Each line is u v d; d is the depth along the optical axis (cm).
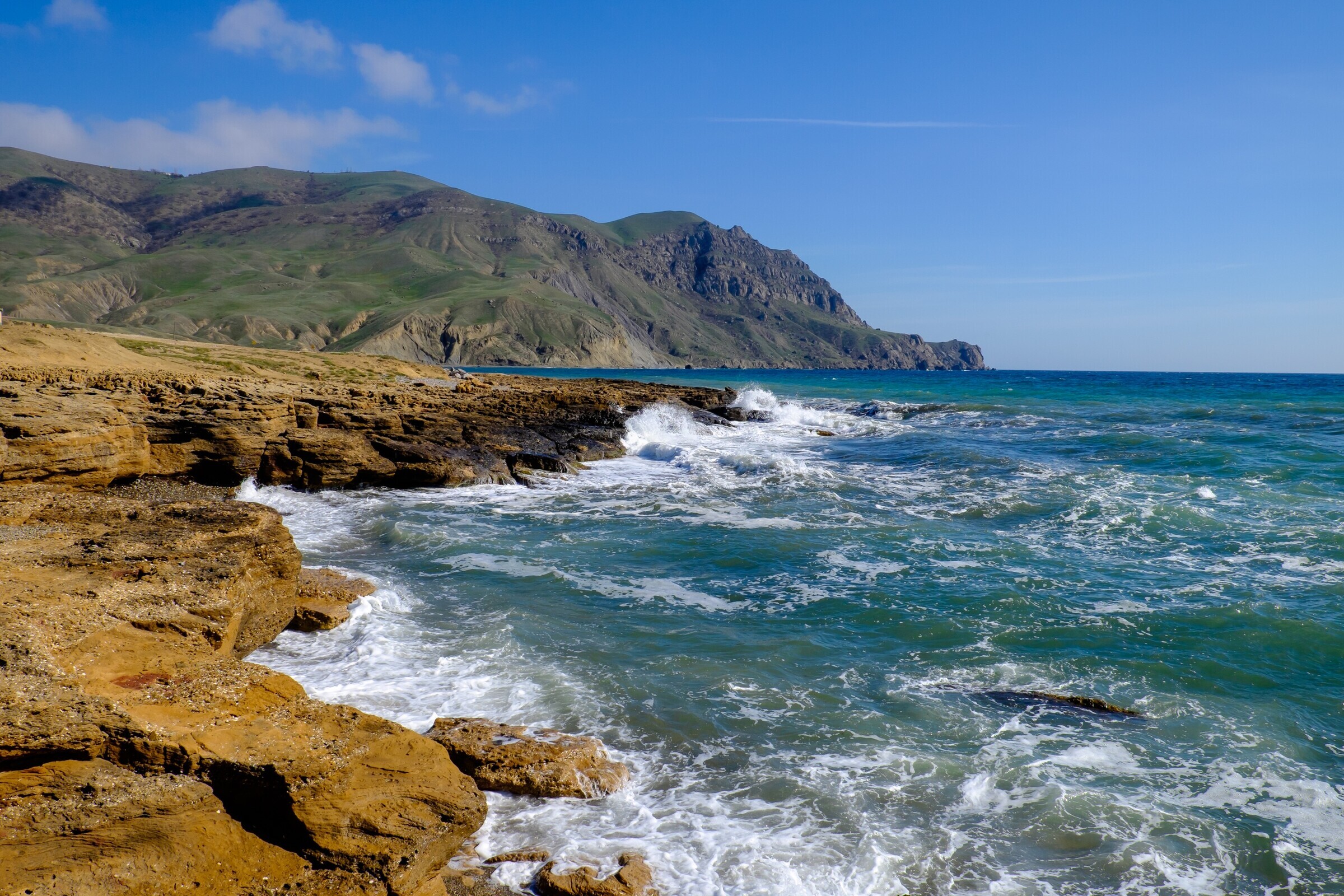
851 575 1546
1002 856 717
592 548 1773
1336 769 858
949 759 873
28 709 582
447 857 645
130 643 737
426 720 933
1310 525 1791
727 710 984
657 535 1895
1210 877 692
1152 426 4025
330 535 1881
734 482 2639
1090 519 1928
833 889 670
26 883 497
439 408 3788
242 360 5797
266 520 1177
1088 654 1148
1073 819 768
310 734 650
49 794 554
